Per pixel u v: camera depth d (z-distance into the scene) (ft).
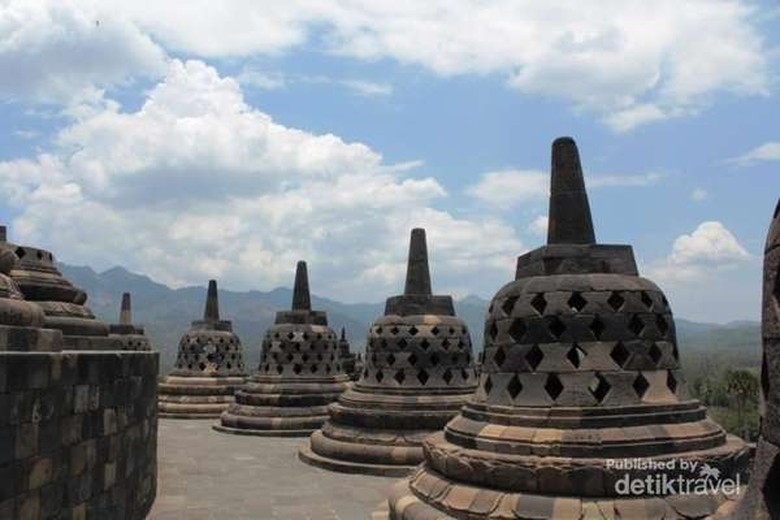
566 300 30.91
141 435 40.96
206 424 90.43
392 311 60.64
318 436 61.11
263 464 59.62
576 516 26.78
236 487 50.29
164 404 98.63
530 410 30.14
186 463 60.18
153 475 46.03
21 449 25.21
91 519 31.91
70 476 29.53
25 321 30.14
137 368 39.81
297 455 63.98
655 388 30.30
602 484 27.43
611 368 29.91
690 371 291.38
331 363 82.02
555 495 27.94
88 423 31.60
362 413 57.26
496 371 32.42
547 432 29.17
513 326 32.04
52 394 27.76
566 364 30.19
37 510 26.40
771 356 14.51
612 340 30.40
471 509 28.71
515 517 27.53
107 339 44.55
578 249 32.40
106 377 34.04
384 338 59.31
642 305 30.99
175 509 43.73
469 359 60.08
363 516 42.09
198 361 102.32
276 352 80.59
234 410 81.15
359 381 62.39
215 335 103.81
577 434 28.71
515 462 28.66
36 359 26.37
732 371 134.51
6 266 32.53
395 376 58.18
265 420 77.10
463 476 30.32
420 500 31.94
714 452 29.04
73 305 43.93
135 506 39.37
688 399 31.42
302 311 82.33
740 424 118.83
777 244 14.47
